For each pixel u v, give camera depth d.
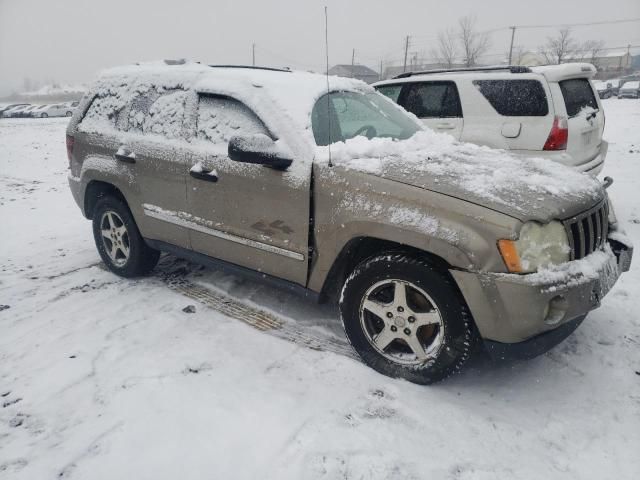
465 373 3.02
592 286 2.58
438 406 2.69
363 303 2.95
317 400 2.73
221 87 3.55
